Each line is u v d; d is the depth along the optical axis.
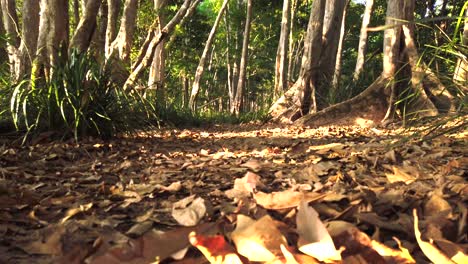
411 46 8.84
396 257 1.39
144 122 6.62
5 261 1.58
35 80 5.35
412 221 1.79
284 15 17.28
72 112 5.11
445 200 1.98
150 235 1.50
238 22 27.38
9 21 13.62
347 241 1.47
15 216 2.13
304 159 4.12
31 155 4.12
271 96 14.73
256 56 31.25
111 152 4.69
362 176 2.93
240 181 2.59
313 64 11.42
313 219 1.39
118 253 1.38
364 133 7.18
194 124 10.42
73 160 4.22
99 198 2.55
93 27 7.04
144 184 2.88
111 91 5.64
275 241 1.38
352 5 25.58
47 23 5.99
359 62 13.87
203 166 3.81
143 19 17.22
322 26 11.47
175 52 28.09
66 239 1.76
